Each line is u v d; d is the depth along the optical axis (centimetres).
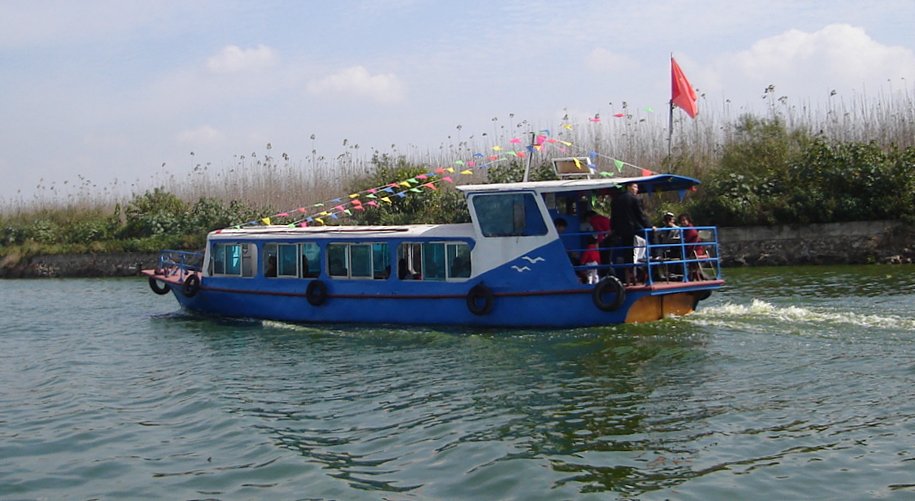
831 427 949
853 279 2222
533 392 1159
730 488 794
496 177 3191
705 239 1789
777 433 939
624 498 782
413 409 1109
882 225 2717
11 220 4494
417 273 1689
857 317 1525
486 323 1609
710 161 3406
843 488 782
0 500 849
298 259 1827
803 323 1493
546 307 1561
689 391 1121
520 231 1583
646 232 1518
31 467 948
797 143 3341
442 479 850
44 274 3869
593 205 1741
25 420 1151
